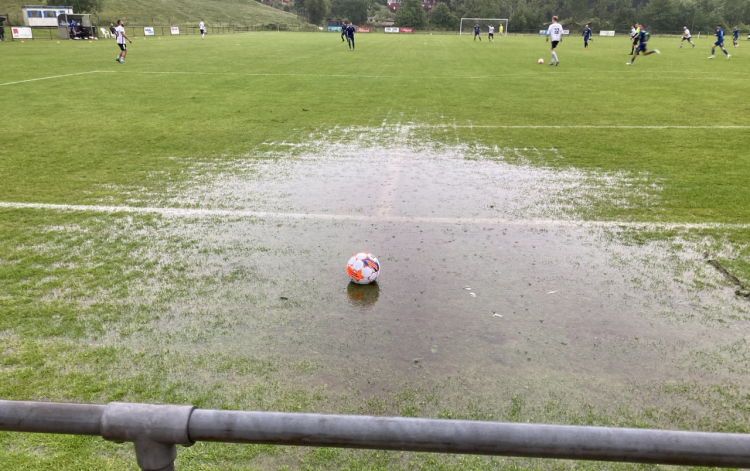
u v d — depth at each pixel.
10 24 61.47
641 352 3.84
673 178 8.20
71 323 4.18
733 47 44.12
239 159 9.56
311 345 3.91
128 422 1.10
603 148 10.28
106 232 6.13
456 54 35.22
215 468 2.76
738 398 3.34
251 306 4.48
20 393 3.32
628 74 23.20
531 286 4.86
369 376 3.54
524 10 93.25
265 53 34.25
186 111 14.27
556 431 1.07
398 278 5.02
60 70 23.44
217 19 100.88
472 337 4.03
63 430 1.13
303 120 13.30
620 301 4.59
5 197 7.30
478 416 3.16
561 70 25.08
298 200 7.36
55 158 9.43
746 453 1.02
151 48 37.72
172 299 4.59
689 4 92.50
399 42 50.28
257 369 3.61
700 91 17.91
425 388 3.42
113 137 11.16
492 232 6.19
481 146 10.65
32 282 4.88
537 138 11.27
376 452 2.87
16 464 2.77
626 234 6.07
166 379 3.48
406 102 16.11
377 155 9.97
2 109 14.27
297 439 1.09
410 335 4.05
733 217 6.53
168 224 6.40
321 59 30.47
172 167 8.96
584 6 114.94
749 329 4.15
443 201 7.34
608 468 2.75
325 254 5.57
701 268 5.20
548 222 6.49
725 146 10.25
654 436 1.05
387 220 6.61
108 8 86.94
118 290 4.74
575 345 3.93
